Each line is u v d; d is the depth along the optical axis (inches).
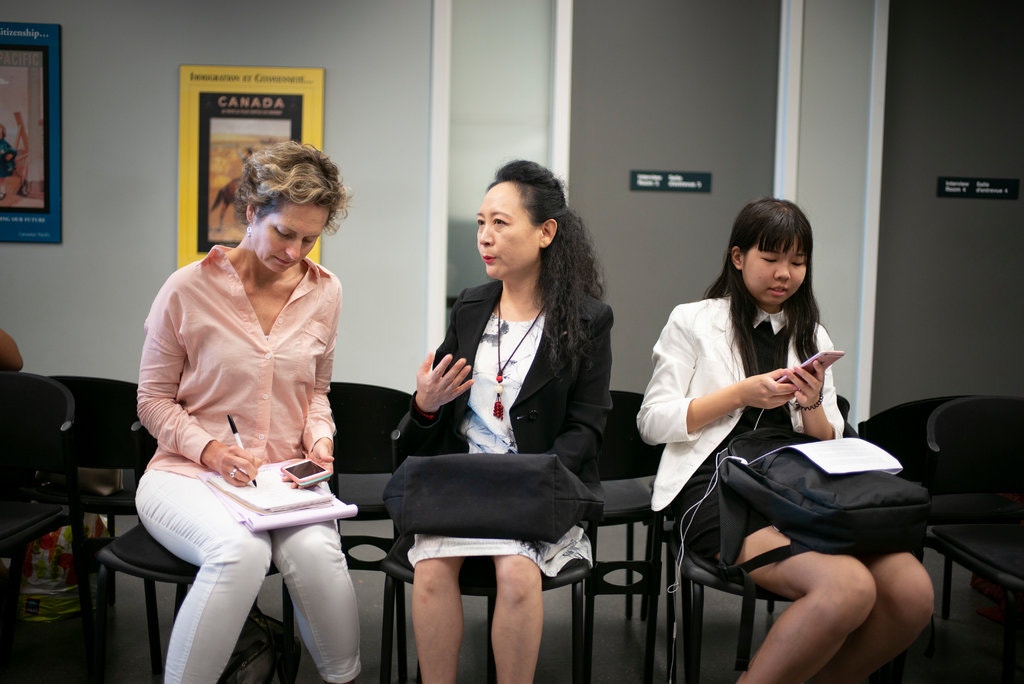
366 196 148.9
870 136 154.0
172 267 147.6
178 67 144.6
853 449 77.6
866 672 74.1
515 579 69.8
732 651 100.2
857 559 72.7
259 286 81.7
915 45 157.9
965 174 161.3
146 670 91.0
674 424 83.9
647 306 159.8
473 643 101.7
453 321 84.6
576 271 81.6
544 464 72.1
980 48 158.6
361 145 148.1
